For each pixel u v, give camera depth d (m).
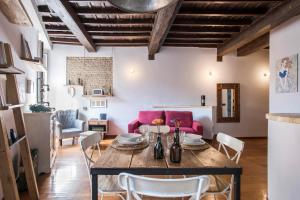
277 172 2.72
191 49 7.14
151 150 2.18
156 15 3.93
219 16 4.50
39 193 3.16
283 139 2.58
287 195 2.51
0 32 2.86
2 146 2.22
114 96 7.09
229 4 3.93
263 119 7.36
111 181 2.29
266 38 5.61
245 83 7.29
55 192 3.19
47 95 6.80
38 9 4.32
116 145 2.31
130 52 7.07
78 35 5.10
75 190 3.26
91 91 7.04
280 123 2.65
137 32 5.54
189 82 7.16
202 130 6.04
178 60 7.13
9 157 2.25
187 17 4.60
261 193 3.22
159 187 1.45
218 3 3.87
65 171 4.04
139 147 2.26
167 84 7.13
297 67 2.67
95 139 2.61
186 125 6.37
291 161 2.43
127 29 5.37
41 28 4.79
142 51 7.07
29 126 3.90
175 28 5.28
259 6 3.98
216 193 2.10
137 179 1.47
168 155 2.02
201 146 2.29
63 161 4.62
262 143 6.54
